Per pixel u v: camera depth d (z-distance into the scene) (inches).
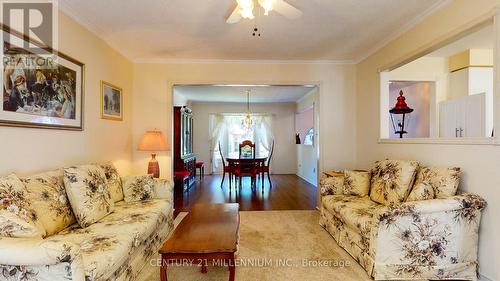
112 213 95.7
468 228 80.3
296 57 161.3
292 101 335.0
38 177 77.2
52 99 90.7
